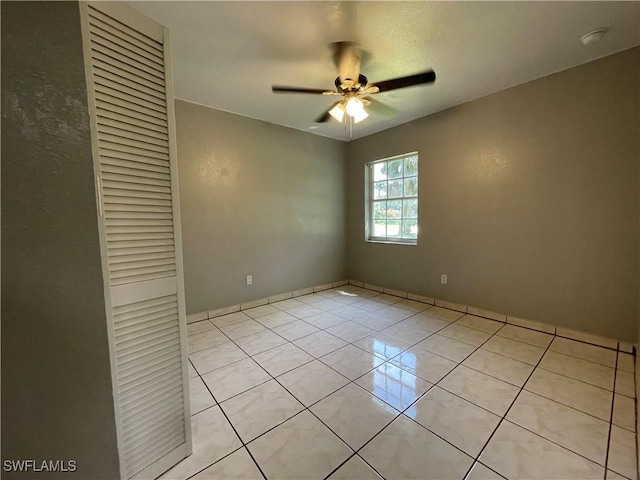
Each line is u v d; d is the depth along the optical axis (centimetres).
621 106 214
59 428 82
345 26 178
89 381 90
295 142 389
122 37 102
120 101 102
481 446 134
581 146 233
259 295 363
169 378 124
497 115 280
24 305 74
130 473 110
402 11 165
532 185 262
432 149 338
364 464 126
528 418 152
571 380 186
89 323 89
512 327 278
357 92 216
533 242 265
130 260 108
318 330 280
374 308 346
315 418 155
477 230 305
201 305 314
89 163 88
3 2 69
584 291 239
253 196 351
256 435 144
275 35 185
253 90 268
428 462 126
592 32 187
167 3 155
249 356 228
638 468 120
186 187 297
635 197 212
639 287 197
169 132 120
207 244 316
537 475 119
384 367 207
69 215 83
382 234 422
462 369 202
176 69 228
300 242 404
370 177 433
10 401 72
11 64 70
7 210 70
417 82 198
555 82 243
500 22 175
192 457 131
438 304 348
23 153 73
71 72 83
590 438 137
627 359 211
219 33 183
